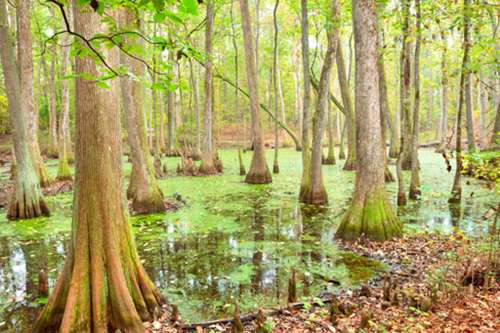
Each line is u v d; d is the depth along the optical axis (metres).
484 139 17.14
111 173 3.71
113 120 3.77
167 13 1.49
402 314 3.63
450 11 6.64
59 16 21.20
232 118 42.81
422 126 42.16
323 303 4.09
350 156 17.66
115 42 1.68
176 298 4.41
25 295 4.62
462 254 4.95
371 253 5.84
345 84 16.84
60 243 6.85
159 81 1.99
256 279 4.96
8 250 6.45
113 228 3.69
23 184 8.92
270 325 3.43
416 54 9.12
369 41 6.40
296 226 7.79
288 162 21.95
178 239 6.94
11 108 8.74
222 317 3.90
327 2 11.61
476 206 8.97
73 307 3.35
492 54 7.46
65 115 15.03
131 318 3.51
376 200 6.52
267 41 30.38
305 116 10.41
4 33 8.58
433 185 11.86
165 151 31.08
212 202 10.59
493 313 3.41
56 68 34.06
